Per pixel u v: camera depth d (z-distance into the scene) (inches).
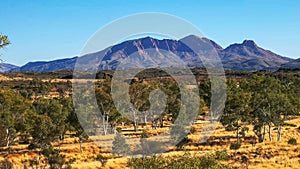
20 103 2709.2
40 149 2230.6
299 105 3152.1
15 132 2546.8
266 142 2709.2
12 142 2591.0
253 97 2901.1
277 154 2247.8
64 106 2883.9
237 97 2755.9
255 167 1854.1
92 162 1951.3
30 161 1987.0
